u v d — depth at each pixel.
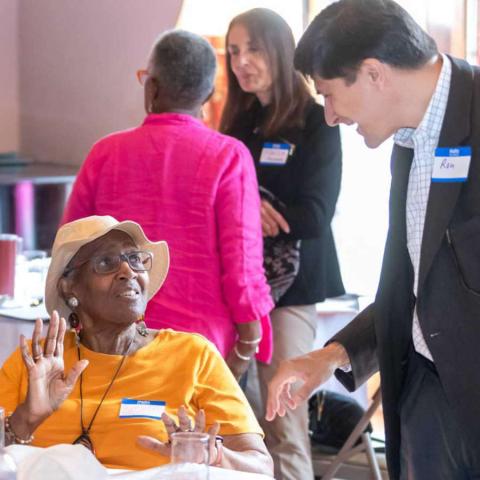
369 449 4.77
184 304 3.69
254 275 3.77
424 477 2.87
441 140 2.65
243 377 4.54
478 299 2.63
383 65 2.64
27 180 6.69
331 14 2.71
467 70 2.69
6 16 8.12
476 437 2.70
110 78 7.51
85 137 7.76
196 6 6.80
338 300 5.16
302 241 4.54
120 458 2.85
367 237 6.25
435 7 5.56
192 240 3.70
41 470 2.17
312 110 4.57
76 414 2.88
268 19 4.51
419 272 2.69
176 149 3.72
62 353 2.70
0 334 3.92
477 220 2.62
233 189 3.71
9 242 4.42
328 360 3.02
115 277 2.90
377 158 6.16
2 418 2.16
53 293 2.98
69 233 2.92
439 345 2.68
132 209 3.73
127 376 2.94
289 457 4.60
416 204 2.78
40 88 8.05
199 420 2.53
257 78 4.52
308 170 4.51
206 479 2.16
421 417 2.86
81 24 7.66
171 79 3.76
